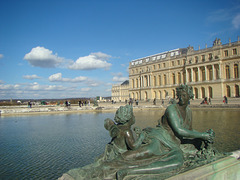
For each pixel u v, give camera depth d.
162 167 4.30
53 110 50.59
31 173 9.16
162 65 109.62
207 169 4.41
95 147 13.38
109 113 44.75
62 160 10.91
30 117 38.41
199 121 24.88
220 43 83.00
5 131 21.55
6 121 32.16
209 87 86.50
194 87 92.25
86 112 48.62
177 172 4.31
